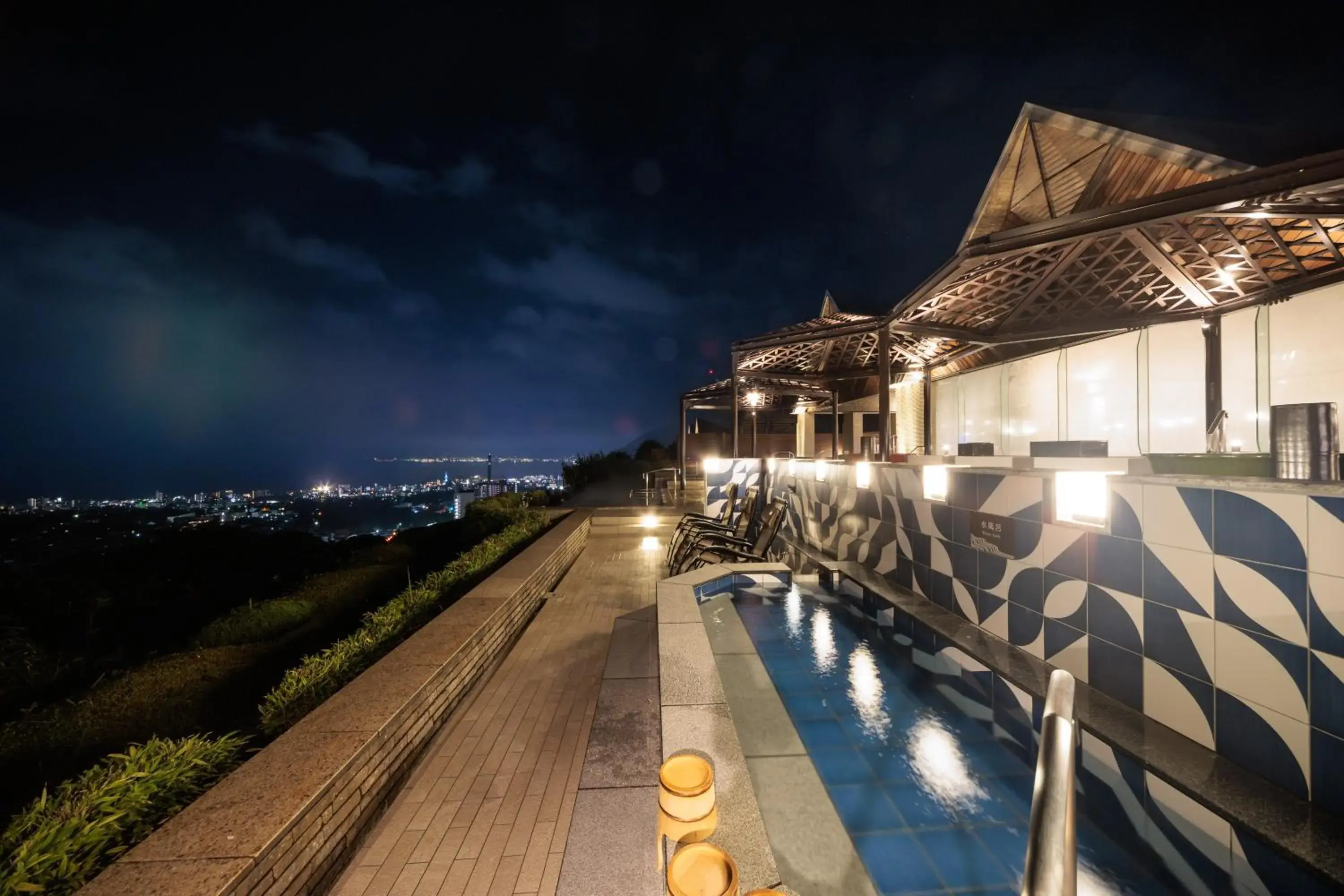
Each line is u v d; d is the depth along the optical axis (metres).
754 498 9.00
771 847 2.25
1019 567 3.68
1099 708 2.85
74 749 3.28
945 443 13.16
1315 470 2.27
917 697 3.66
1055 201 9.63
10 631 4.84
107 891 1.62
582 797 2.60
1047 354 9.95
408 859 2.28
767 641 4.66
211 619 6.65
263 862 1.79
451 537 11.15
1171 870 2.17
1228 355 6.94
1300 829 1.91
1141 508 2.77
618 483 21.28
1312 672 2.03
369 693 2.94
